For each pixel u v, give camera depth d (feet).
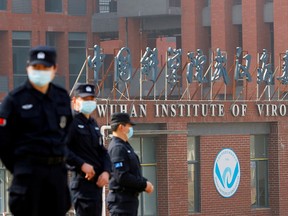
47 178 50.75
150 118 245.86
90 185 72.38
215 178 261.24
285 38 386.32
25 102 50.31
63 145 51.16
